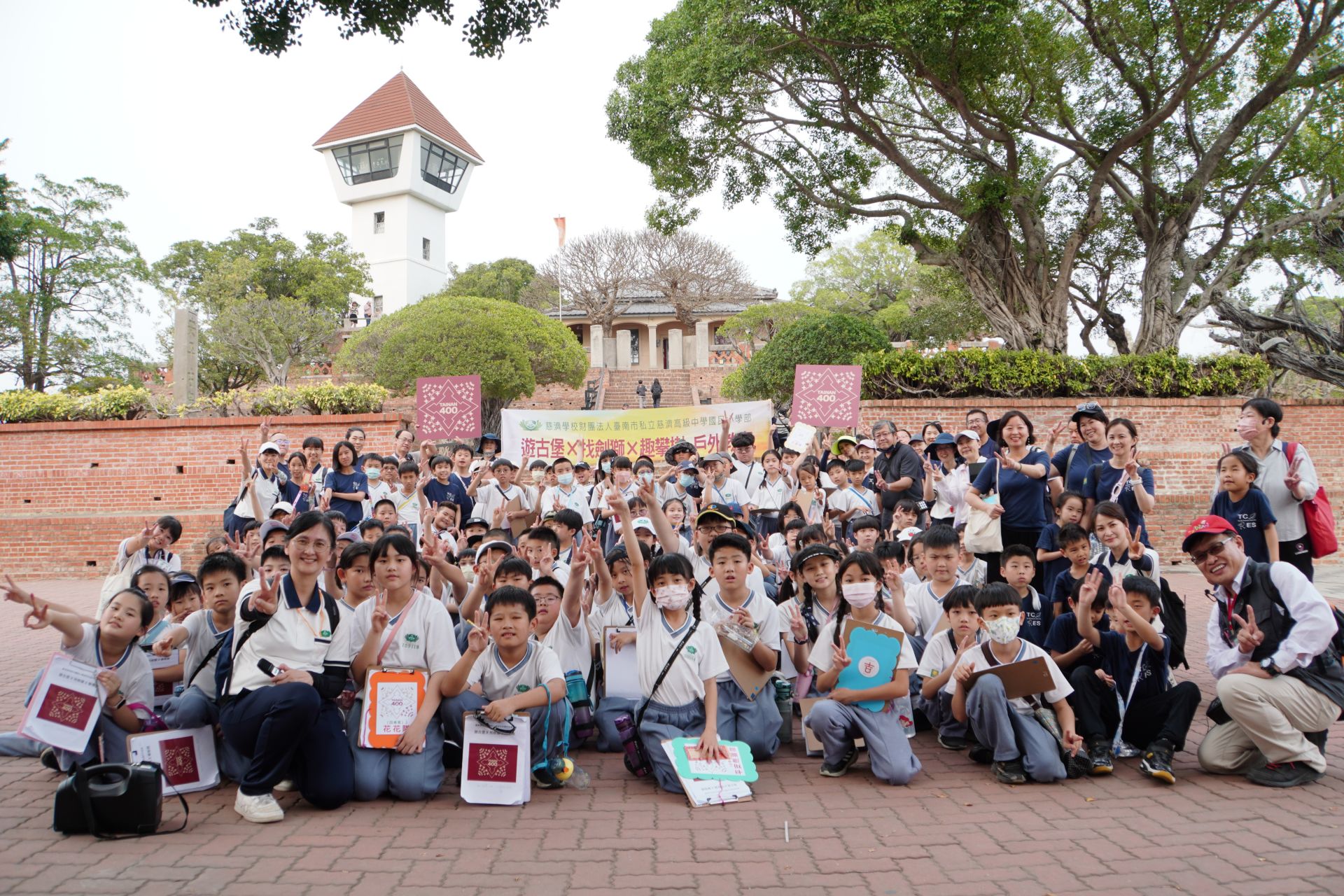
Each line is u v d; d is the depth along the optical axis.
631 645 6.30
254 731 4.84
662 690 5.48
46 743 4.66
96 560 16.19
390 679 5.21
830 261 44.31
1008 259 17.42
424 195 52.66
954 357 15.66
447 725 5.43
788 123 16.94
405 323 29.62
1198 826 4.62
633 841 4.49
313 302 37.59
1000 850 4.35
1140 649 5.64
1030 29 15.39
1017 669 5.43
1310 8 14.67
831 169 17.81
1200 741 6.20
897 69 15.69
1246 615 5.40
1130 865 4.14
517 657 5.45
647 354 54.62
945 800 5.12
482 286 48.53
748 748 5.36
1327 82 15.71
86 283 28.48
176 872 4.07
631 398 42.69
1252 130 17.30
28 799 5.11
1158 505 15.12
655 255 44.31
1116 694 5.64
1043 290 17.31
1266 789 5.18
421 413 11.94
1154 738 5.60
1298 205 18.00
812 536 7.59
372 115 51.97
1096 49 16.69
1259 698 5.14
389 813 4.92
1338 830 4.51
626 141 16.45
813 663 5.88
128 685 5.25
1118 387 15.70
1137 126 16.80
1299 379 19.61
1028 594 6.50
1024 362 15.62
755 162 17.55
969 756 5.95
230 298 34.72
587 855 4.30
